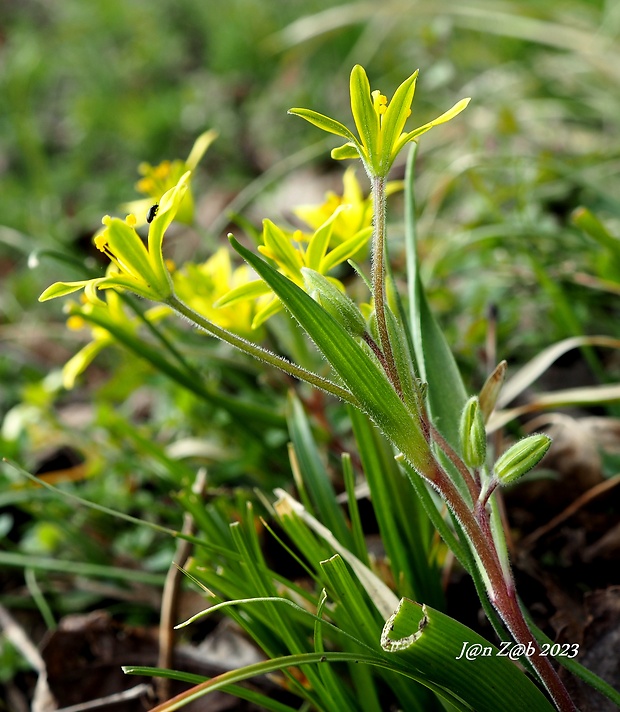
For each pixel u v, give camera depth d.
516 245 0.42
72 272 0.50
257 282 0.24
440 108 0.62
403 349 0.23
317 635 0.24
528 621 0.24
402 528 0.27
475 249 0.44
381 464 0.27
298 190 0.63
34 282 0.61
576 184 0.47
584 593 0.29
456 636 0.23
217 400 0.32
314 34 0.67
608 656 0.27
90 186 0.76
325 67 0.82
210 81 0.88
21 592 0.36
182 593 0.32
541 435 0.23
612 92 0.56
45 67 0.94
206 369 0.40
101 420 0.35
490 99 0.59
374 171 0.22
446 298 0.41
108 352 0.53
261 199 0.59
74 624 0.31
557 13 0.63
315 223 0.27
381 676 0.26
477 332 0.37
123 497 0.37
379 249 0.22
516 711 0.23
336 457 0.35
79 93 0.91
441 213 0.54
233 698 0.29
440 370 0.25
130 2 0.98
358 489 0.32
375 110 0.22
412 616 0.22
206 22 0.96
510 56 0.71
